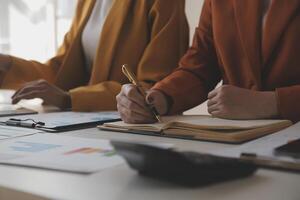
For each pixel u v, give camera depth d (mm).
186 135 650
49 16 2443
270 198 337
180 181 365
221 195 341
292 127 685
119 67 1302
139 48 1293
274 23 943
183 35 1262
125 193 345
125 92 803
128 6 1309
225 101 795
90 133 713
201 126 655
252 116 778
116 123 771
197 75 1050
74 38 1465
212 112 823
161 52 1207
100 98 1121
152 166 375
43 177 400
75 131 740
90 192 349
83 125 805
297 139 546
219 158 396
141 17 1291
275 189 361
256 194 346
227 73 1025
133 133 708
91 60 1445
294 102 788
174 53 1224
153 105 805
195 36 1143
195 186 361
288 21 931
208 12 1123
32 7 2490
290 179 392
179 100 949
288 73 940
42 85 1172
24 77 1418
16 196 359
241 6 997
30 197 349
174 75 1030
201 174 360
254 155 462
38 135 673
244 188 362
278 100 790
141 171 396
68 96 1158
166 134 674
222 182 375
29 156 491
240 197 338
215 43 1056
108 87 1160
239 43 1008
